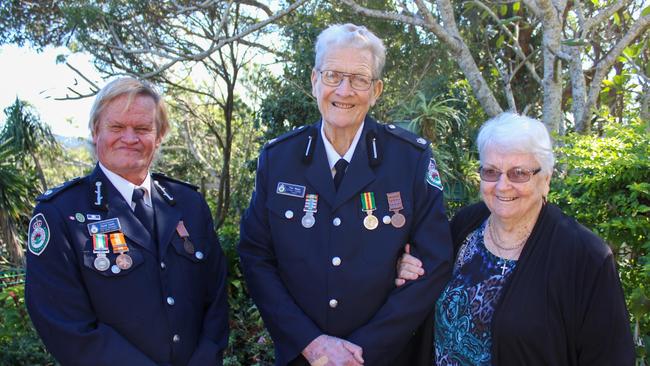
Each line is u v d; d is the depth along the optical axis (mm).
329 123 2195
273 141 2420
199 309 2184
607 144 3107
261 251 2289
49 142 10883
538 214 2072
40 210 2002
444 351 2164
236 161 13750
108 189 2082
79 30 8289
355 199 2215
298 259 2184
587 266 1915
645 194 2814
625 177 2816
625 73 5559
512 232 2090
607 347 1879
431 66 6590
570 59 4715
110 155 2051
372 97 2211
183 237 2178
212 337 2160
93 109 2057
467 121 5867
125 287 1977
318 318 2152
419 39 6664
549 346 1925
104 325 1939
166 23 9195
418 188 2238
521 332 1936
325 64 2131
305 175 2262
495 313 1981
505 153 1985
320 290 2150
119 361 1881
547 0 4875
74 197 2055
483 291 2070
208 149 15219
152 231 2119
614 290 1891
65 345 1870
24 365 3861
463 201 5062
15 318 4066
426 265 2141
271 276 2234
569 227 2020
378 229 2176
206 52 6332
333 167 2271
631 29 4965
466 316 2090
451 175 4906
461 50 5316
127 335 1961
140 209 2111
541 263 1980
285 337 2131
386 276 2152
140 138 2061
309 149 2295
